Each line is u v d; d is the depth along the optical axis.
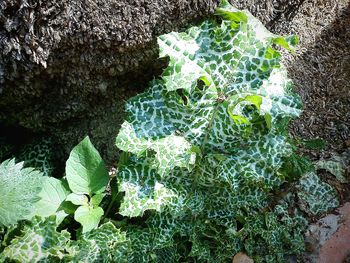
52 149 0.64
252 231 0.59
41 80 0.55
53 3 0.49
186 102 0.58
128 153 0.57
